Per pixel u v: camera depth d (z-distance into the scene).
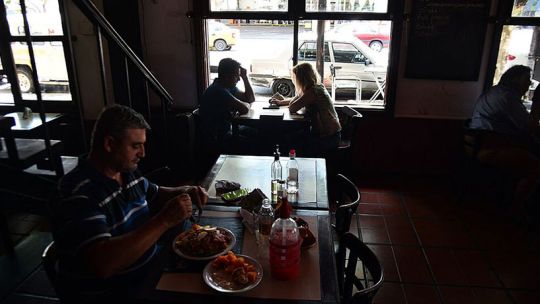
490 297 2.55
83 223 1.35
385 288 2.62
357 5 3.93
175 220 1.45
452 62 3.95
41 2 4.00
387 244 3.12
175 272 1.47
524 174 3.30
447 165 4.29
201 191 1.91
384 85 4.23
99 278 1.37
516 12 3.79
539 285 2.67
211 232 1.63
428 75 4.02
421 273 2.78
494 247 3.09
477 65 3.94
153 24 4.14
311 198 2.07
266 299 1.34
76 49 4.21
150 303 1.33
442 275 2.76
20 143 2.30
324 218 1.86
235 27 4.70
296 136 3.80
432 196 3.92
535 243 3.15
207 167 3.97
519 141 3.36
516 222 3.42
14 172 2.11
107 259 1.32
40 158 2.20
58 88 4.33
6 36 3.11
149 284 1.40
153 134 4.28
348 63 4.33
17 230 3.14
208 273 1.45
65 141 4.41
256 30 4.64
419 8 3.82
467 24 3.82
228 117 3.74
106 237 1.37
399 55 4.00
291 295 1.36
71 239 1.34
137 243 1.37
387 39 4.05
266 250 1.60
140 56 4.16
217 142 3.81
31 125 3.42
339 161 3.85
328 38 4.24
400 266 2.85
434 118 4.16
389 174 4.39
